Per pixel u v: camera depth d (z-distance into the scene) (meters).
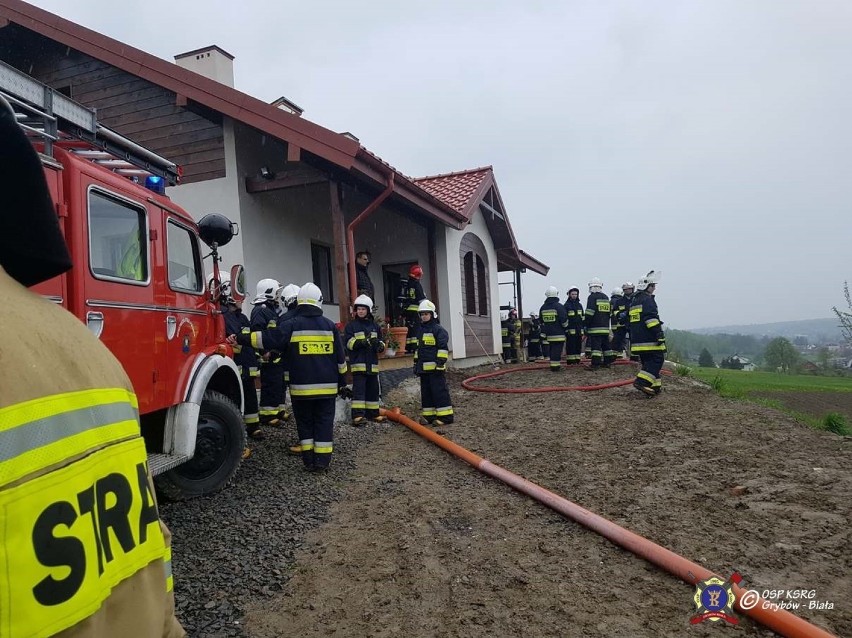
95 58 9.06
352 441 6.66
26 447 0.85
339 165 7.94
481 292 16.05
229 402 4.97
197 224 4.98
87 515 0.93
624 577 3.24
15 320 0.94
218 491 4.82
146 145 9.55
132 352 3.80
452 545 3.74
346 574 3.39
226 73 10.86
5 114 1.05
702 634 2.65
